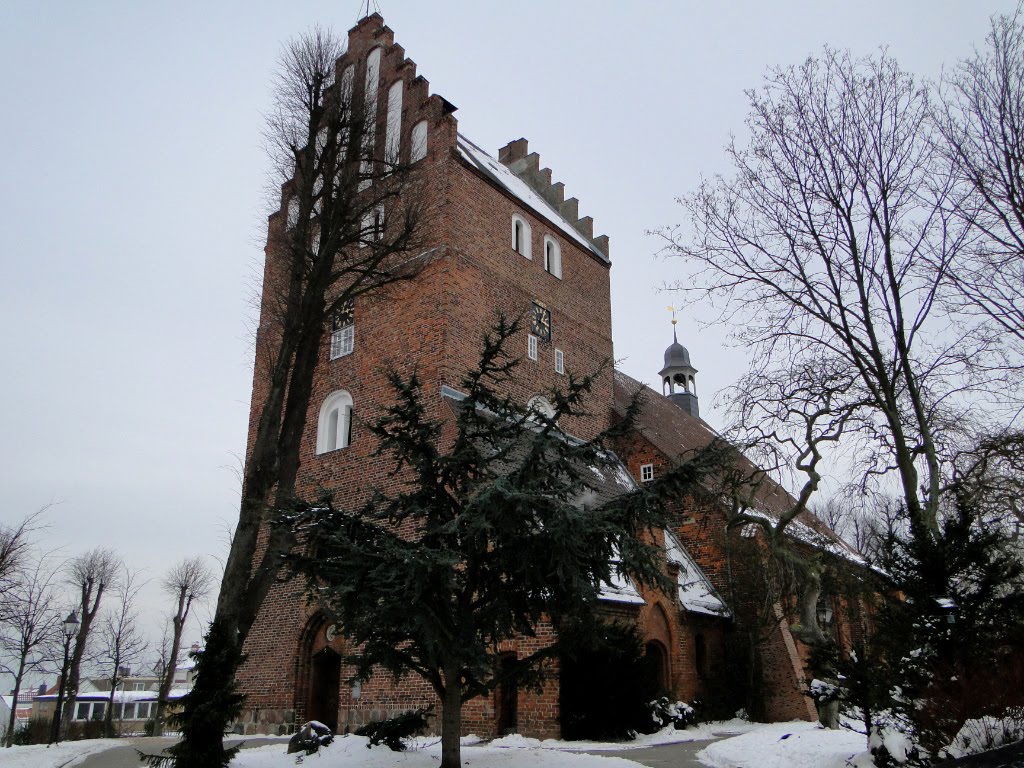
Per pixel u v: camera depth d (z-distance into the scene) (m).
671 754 19.03
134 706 81.44
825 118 19.86
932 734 12.47
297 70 20.08
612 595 24.41
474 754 16.00
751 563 30.08
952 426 19.58
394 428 15.33
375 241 20.61
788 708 27.77
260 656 26.95
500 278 29.98
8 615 34.56
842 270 19.50
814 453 21.39
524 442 15.66
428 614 12.98
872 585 15.70
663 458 34.25
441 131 29.45
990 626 12.95
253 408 30.86
